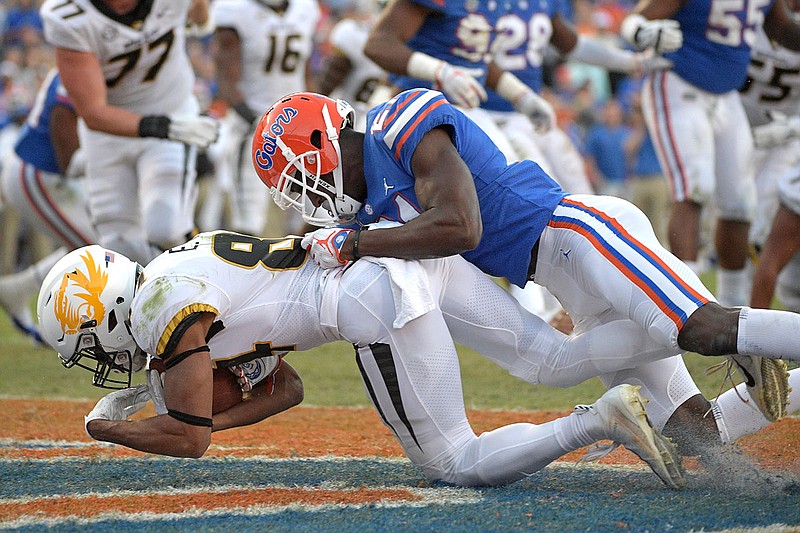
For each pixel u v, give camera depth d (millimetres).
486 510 9445
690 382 11070
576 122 47656
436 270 10484
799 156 21266
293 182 10672
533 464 9930
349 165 10633
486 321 10852
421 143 10008
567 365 10812
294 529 8984
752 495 9875
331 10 51344
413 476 11102
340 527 9016
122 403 10688
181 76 20000
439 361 10164
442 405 10250
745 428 10656
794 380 10562
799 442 12016
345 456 12305
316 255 10305
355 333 10164
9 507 9984
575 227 10445
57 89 21234
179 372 9859
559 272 10734
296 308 10312
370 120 10539
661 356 10469
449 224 9789
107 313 10266
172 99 19922
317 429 14086
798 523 8859
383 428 14117
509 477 10133
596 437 9688
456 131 10234
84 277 10266
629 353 10516
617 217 10406
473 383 17578
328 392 17219
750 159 20641
